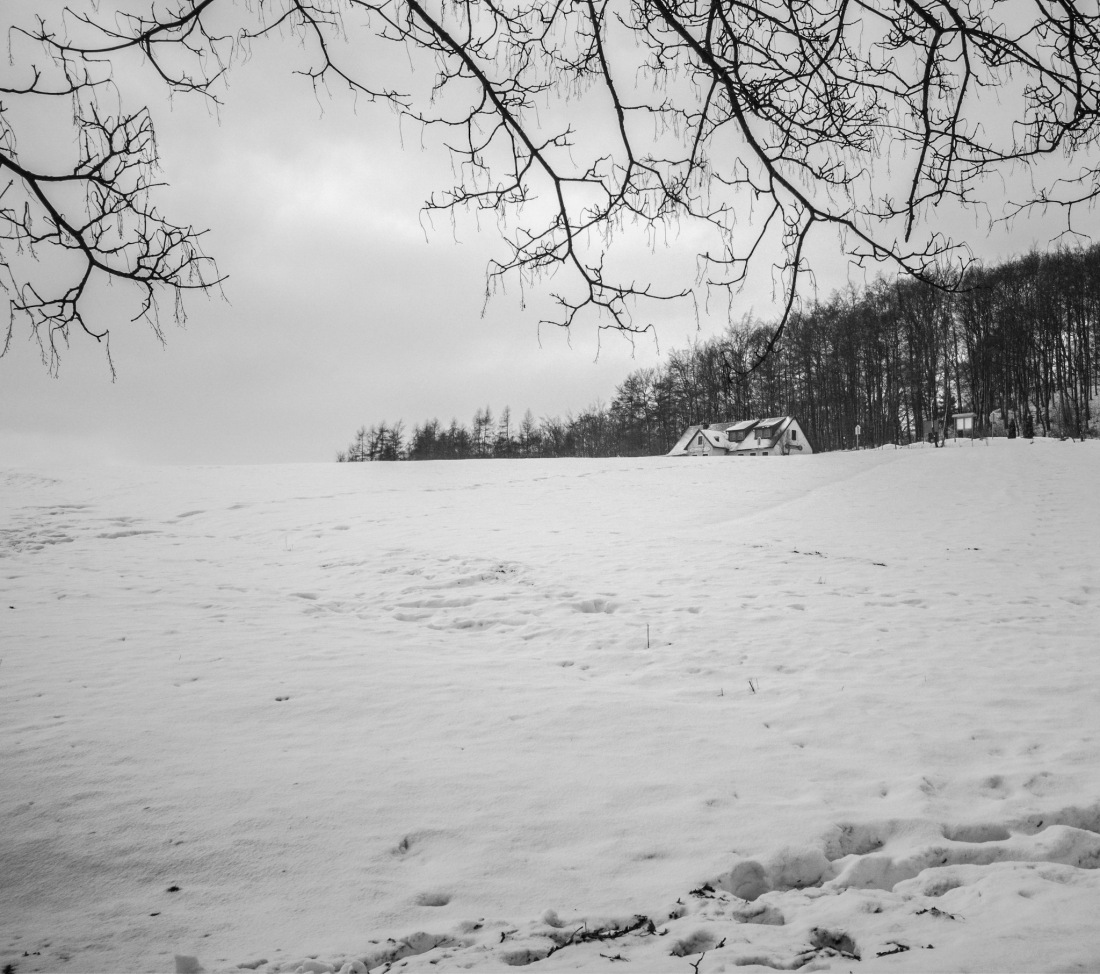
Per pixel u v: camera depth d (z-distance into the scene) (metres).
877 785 4.84
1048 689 6.91
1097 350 56.88
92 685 6.63
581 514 21.84
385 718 5.97
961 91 2.47
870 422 59.62
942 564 14.35
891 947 2.94
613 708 6.27
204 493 26.23
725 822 4.29
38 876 3.62
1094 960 2.74
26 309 2.20
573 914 3.35
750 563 14.31
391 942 3.11
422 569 13.69
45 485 28.02
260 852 3.87
